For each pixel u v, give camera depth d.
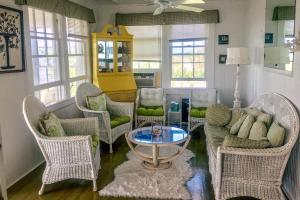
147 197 2.78
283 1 3.02
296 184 2.53
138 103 5.24
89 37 5.32
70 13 4.35
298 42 2.42
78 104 4.21
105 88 5.15
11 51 3.02
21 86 3.24
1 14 2.85
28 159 3.39
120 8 5.71
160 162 3.48
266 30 3.75
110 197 2.79
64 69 4.40
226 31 5.40
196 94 5.28
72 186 3.03
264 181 2.53
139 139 3.36
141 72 5.87
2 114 2.92
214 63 5.54
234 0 5.28
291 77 2.72
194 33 5.55
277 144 2.52
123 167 3.52
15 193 2.89
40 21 3.79
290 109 2.60
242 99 5.45
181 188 2.94
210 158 3.19
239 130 3.25
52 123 3.00
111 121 4.17
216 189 2.61
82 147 2.87
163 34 5.66
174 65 5.76
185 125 5.55
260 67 4.11
